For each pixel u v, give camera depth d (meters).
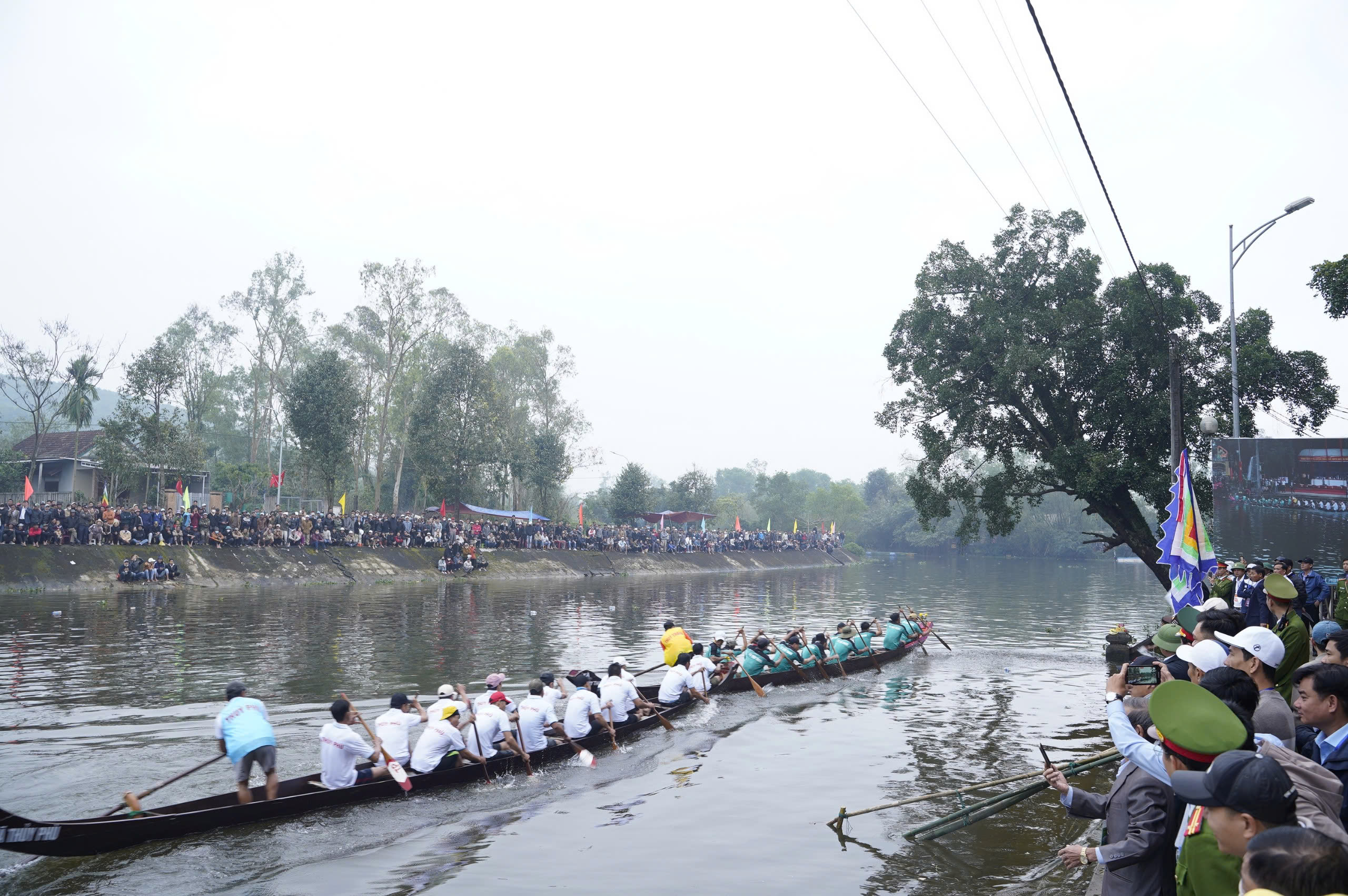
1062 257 28.95
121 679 18.66
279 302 71.06
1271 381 26.89
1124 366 26.70
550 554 57.88
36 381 51.44
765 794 12.22
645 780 12.88
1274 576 8.54
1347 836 3.82
